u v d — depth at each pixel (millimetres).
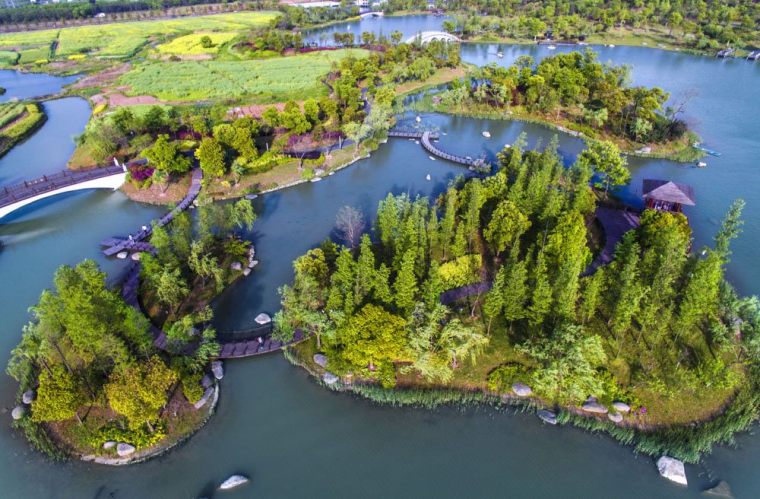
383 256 88312
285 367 69125
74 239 103062
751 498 53031
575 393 59656
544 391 62375
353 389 65750
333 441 60031
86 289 61031
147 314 77000
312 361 68938
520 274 65062
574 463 57344
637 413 60906
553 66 172000
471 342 62594
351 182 123438
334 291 66625
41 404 54156
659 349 67562
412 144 146625
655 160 133625
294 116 135250
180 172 120938
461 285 81188
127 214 111500
